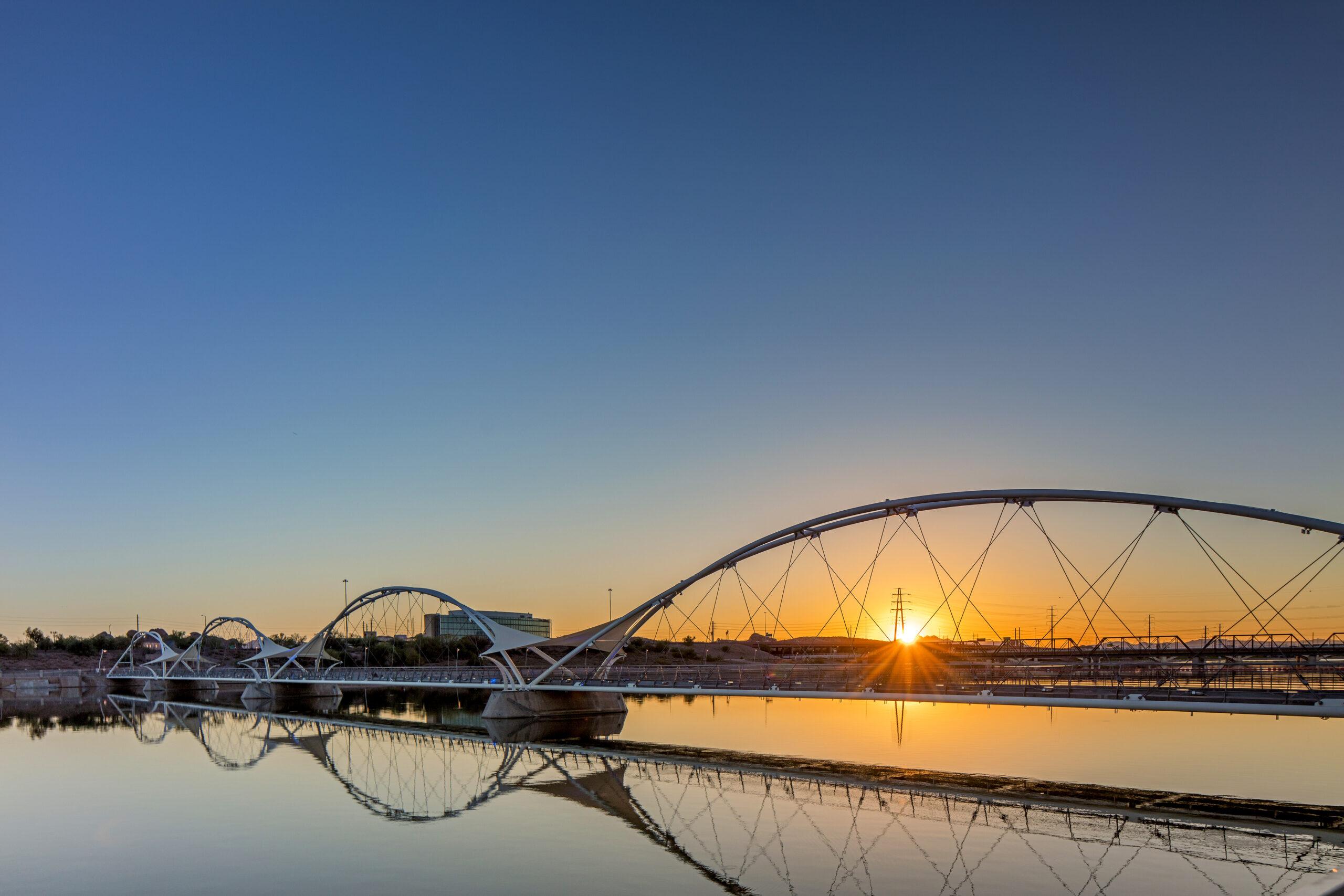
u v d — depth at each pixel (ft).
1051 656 256.93
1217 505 182.39
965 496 222.28
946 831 168.55
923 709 471.21
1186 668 214.69
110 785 232.32
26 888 139.85
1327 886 50.96
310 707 505.25
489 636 366.22
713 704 509.35
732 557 282.97
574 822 180.55
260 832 174.60
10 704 547.08
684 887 135.95
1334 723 360.48
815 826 174.19
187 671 653.71
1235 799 189.67
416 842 164.66
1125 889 132.98
